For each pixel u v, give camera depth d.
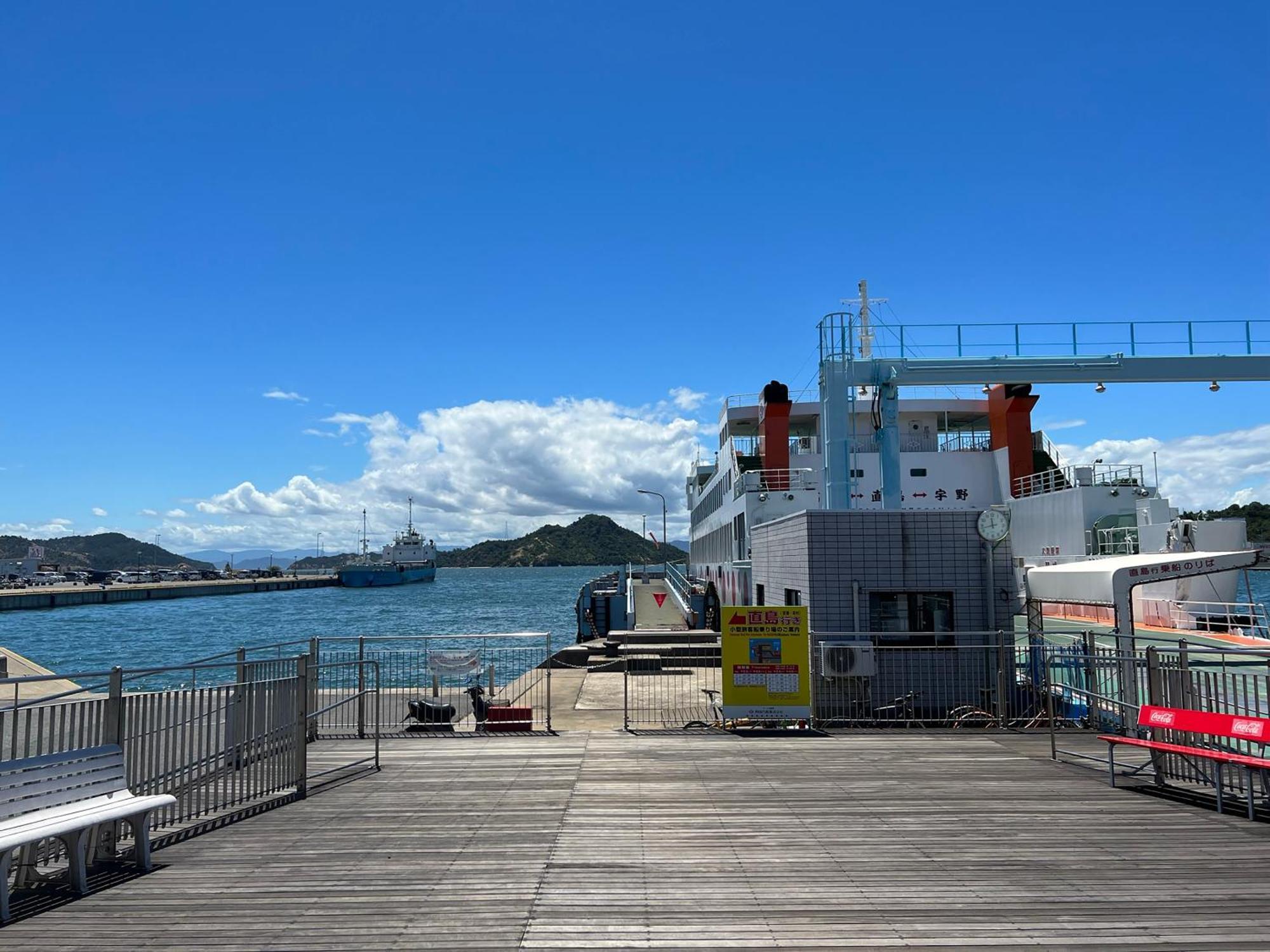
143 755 7.91
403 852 7.42
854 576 15.39
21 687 22.50
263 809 8.91
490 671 19.30
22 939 5.52
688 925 5.73
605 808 8.91
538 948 5.38
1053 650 14.67
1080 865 6.98
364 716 14.71
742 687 13.36
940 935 5.55
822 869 6.92
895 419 27.88
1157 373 28.70
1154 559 13.41
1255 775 9.59
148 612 110.25
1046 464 39.09
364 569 183.12
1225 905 6.07
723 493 42.34
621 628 34.50
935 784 9.85
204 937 5.56
